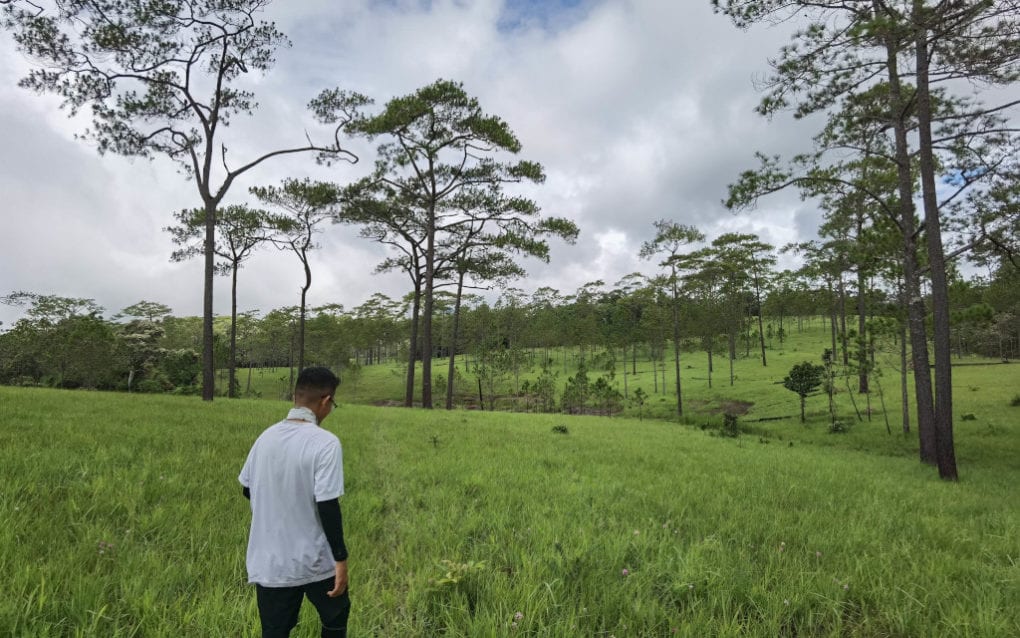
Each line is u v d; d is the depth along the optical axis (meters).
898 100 15.41
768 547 5.43
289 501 2.55
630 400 48.56
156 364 53.91
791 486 9.37
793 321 97.19
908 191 16.30
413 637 3.44
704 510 7.11
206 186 21.12
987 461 18.31
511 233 32.28
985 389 35.72
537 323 88.12
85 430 9.49
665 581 4.48
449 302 77.62
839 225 25.39
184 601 3.55
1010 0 10.02
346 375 77.12
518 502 7.12
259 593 2.58
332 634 2.67
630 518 6.56
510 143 30.77
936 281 14.24
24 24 16.19
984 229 15.14
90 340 44.41
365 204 32.25
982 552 5.92
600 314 92.56
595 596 4.09
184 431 10.68
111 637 3.07
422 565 4.55
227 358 59.34
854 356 26.67
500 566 4.62
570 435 17.80
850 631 3.91
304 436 2.62
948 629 3.79
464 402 64.00
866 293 24.92
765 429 30.08
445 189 33.50
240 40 20.56
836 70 13.81
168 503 5.57
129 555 4.11
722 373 59.09
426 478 8.28
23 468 6.18
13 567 3.63
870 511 7.69
